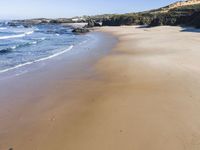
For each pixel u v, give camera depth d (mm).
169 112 11141
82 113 11695
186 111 11117
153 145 8648
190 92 13430
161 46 31078
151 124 10148
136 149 8492
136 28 80812
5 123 11039
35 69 21359
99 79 17500
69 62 24125
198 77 15984
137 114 11172
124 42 39438
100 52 29891
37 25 151125
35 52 31109
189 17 72000
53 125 10625
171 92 13680
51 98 14062
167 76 16766
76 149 8719
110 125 10289
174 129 9617
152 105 12078
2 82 17438
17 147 9062
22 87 16266
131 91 14375
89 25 108875
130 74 18141
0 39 50562
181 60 21234
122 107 12086
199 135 9055
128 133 9555
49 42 43875
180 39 37750
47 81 17578
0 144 9305
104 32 69125
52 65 22875
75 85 16375
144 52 27438
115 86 15586
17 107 12867
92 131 9883
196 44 30969
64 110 12195
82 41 45062
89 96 14016
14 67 22062
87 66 22016
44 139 9516
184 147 8375
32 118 11453
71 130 10086
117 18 111688
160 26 74500
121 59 24109
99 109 12023
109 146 8773
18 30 93000
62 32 78062
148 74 17719
